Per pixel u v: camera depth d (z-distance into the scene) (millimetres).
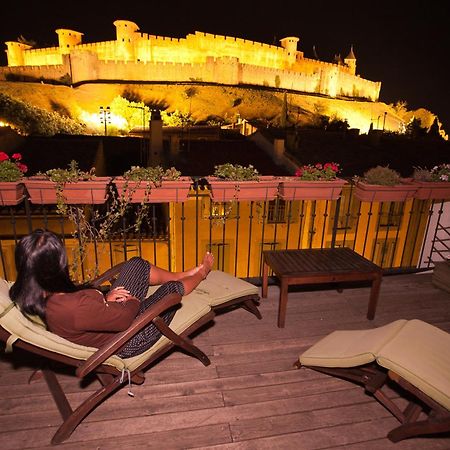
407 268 4281
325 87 91312
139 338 2105
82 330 1812
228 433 2086
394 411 2102
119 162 19469
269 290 3816
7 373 2523
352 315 3357
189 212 12383
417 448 2025
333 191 3750
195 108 72938
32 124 62594
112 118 68250
